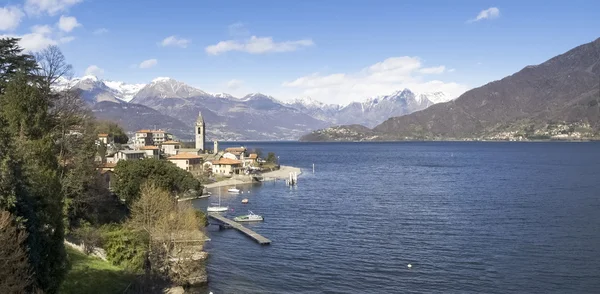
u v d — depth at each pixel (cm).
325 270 7238
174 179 11012
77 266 5719
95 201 7956
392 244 8688
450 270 7112
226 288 6512
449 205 13088
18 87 6556
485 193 15438
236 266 7481
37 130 6550
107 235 6756
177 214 7288
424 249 8300
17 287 3366
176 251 6788
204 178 19850
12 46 7894
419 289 6372
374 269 7238
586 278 6688
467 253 7994
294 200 14700
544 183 17838
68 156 7388
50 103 7631
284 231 9969
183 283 6469
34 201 4122
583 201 13200
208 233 9812
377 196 15275
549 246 8344
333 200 14525
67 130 7800
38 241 4056
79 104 8456
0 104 6631
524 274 6881
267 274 7088
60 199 4694
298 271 7212
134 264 6291
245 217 11206
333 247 8550
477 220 10788
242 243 8944
